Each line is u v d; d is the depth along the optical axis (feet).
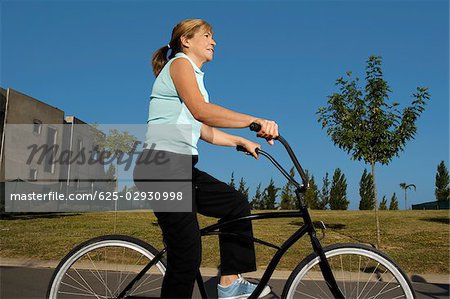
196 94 8.45
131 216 59.16
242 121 8.36
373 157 35.65
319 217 59.16
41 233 36.06
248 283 9.43
